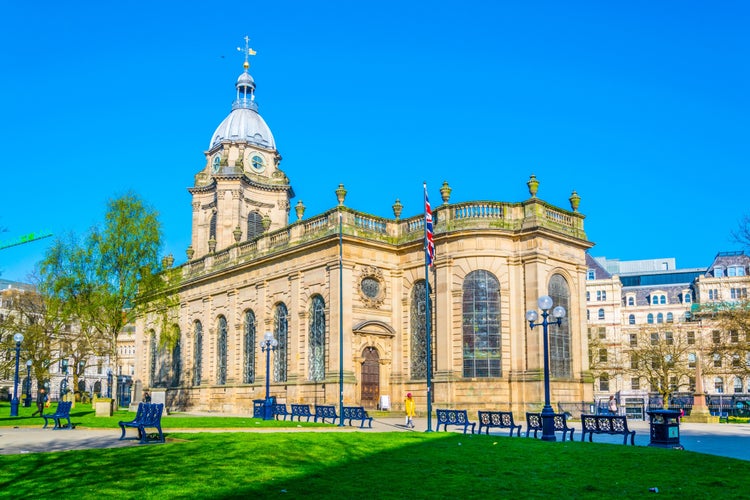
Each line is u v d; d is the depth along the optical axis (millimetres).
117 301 51594
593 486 16938
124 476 17562
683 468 20062
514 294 48188
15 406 52156
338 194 51031
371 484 17078
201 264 66625
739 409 66875
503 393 46875
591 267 127062
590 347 98312
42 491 15547
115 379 52438
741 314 63594
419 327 50812
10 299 91062
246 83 79812
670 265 146750
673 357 89562
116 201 52781
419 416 48719
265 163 77062
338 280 49219
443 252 48938
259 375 56281
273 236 57312
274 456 21438
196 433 30000
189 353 66250
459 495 15719
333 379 48156
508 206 49062
